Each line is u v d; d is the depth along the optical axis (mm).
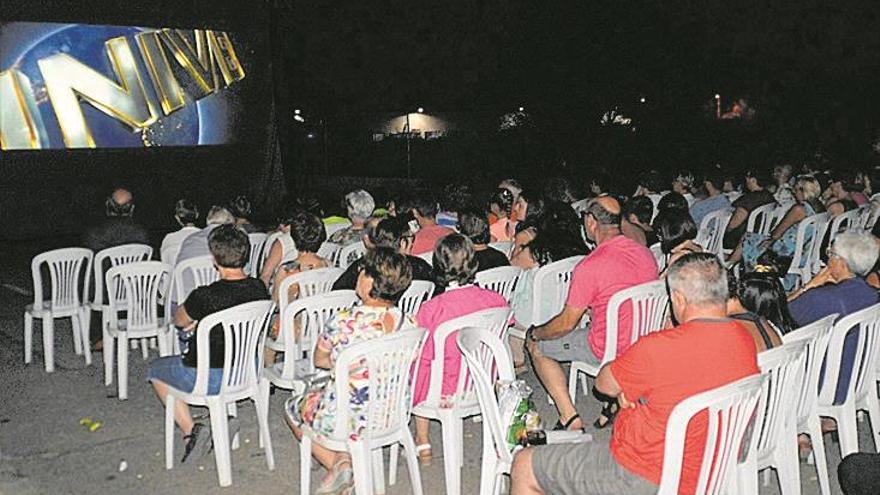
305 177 17562
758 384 2809
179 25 13148
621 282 4488
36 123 11844
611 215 4613
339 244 6148
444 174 21766
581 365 4637
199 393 4152
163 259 6664
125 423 5051
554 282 5285
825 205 7820
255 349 4273
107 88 12422
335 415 3635
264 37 14195
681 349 2834
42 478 4289
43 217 12172
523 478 3162
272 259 5992
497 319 4129
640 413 2891
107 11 12328
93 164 12422
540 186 14688
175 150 13266
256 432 4898
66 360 6395
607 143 17203
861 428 4828
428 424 4434
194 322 4285
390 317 3732
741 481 3324
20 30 11570
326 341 3713
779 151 16516
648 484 2852
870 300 3996
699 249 4637
